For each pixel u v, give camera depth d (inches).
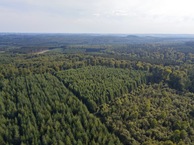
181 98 3737.7
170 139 2674.7
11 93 3545.8
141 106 3351.4
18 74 4468.5
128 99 3649.1
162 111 3179.1
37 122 2960.1
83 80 4168.3
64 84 4067.4
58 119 2987.2
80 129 2802.7
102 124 2947.8
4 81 3954.2
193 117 3184.1
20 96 3435.0
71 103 3334.2
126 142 2696.9
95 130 2802.7
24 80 4069.9
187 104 3496.6
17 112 3117.6
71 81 4084.6
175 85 4315.9
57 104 3253.0
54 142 2600.9
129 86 4146.2
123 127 2903.5
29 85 3841.0
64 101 3385.8
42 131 2792.8
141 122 2965.1
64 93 3624.5
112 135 2728.8
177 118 3073.3
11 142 2699.3
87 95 3597.4
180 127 2874.0
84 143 2632.9
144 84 4419.3
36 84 3865.7
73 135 2733.8
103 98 3629.4
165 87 4227.4
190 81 4375.0
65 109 3161.9
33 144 2615.7
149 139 2684.5
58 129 2800.2
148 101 3489.2
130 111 3189.0
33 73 4596.5
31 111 3134.8
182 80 4313.5
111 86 3956.7
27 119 2945.4
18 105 3235.7
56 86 3873.0
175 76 4429.1
